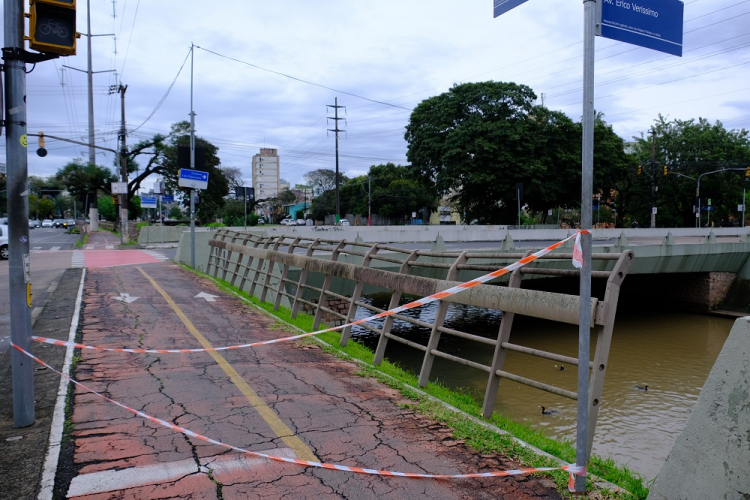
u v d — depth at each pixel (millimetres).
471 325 21047
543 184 42938
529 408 11383
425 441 4445
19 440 4383
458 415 5051
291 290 15602
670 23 3430
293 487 3635
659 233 34531
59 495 3500
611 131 47156
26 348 4699
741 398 2750
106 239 44438
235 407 5246
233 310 10930
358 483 3693
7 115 4500
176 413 5051
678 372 15008
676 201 56156
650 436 10336
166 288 13664
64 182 57562
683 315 24906
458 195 49125
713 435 2852
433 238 24641
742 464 2695
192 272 17531
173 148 56094
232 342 8125
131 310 10516
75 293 12523
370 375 6500
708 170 52625
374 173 85375
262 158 162250
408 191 76438
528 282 22500
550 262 19266
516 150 41875
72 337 8180
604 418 11320
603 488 3561
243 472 3854
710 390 2914
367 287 16922
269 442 4391
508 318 5098
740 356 2791
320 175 103375
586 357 3402
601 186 46375
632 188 56312
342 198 89312
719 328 21797
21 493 3520
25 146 4605
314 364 6996
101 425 4723
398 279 6957
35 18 4473
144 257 24625
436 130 44688
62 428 4637
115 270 18000
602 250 19859
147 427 4688
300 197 124750
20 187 4609
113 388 5797
